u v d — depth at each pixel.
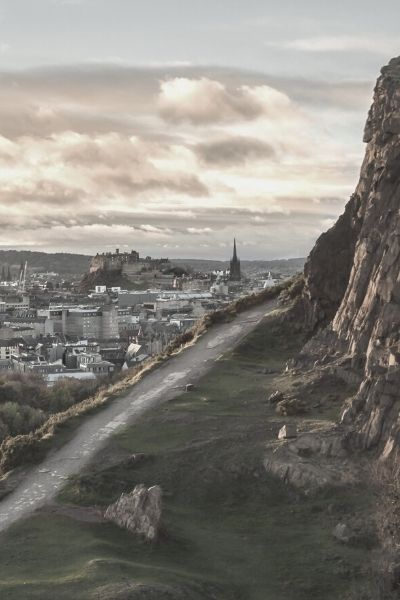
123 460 110.25
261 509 98.75
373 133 153.00
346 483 99.00
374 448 103.69
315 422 114.81
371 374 111.94
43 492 104.25
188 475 105.88
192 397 135.50
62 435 124.88
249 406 127.50
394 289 119.88
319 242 161.50
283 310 168.50
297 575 83.81
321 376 129.50
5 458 116.31
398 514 88.56
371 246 136.38
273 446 108.75
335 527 91.31
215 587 79.75
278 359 154.12
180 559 85.88
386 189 140.25
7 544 88.19
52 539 88.75
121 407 135.12
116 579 76.12
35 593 74.19
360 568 83.94
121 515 92.12
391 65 154.38
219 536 92.94
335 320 144.38
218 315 181.25
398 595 79.25
